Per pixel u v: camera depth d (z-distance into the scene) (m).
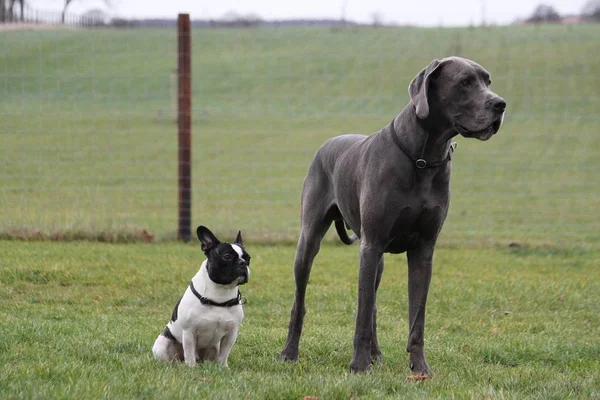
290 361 7.61
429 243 7.08
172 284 11.32
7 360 6.70
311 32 53.72
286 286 11.48
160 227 16.36
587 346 8.58
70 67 39.69
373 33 52.28
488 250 14.66
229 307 7.00
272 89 43.34
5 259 12.19
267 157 29.38
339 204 7.52
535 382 6.78
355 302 10.70
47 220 14.68
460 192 24.11
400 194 6.77
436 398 5.92
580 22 56.12
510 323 10.00
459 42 48.12
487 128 6.51
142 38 48.19
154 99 38.50
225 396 5.69
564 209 21.30
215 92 43.06
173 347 7.24
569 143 32.22
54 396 5.45
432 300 10.94
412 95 6.77
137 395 5.69
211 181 24.78
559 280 12.20
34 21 38.84
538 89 39.66
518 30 51.69
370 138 7.24
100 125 31.75
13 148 21.80
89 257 12.68
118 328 8.72
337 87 42.94
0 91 33.62
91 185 19.94
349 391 6.00
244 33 55.03
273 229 16.02
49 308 9.88
